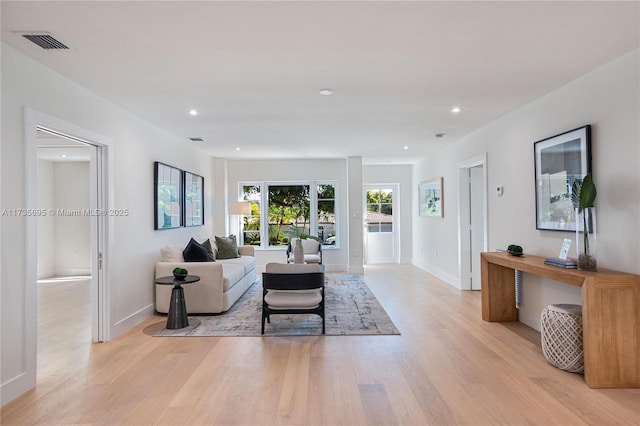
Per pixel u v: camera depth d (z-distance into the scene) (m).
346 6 2.10
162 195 5.04
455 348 3.48
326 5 2.09
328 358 3.26
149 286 4.68
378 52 2.72
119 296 3.97
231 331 4.04
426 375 2.90
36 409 2.43
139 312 4.40
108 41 2.51
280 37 2.47
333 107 4.10
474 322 4.33
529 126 4.04
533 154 3.96
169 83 3.32
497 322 4.33
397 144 6.40
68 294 6.02
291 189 8.43
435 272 7.46
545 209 3.75
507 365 3.09
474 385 2.73
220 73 3.09
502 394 2.59
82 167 7.92
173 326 4.13
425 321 4.37
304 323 4.32
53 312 4.91
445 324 4.25
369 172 9.23
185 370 3.03
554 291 3.71
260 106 4.03
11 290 2.58
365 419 2.28
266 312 3.94
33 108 2.80
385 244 9.34
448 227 6.69
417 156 7.84
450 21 2.29
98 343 3.70
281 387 2.71
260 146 6.49
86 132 3.44
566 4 2.11
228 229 8.01
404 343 3.63
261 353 3.39
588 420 2.26
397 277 7.35
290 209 8.42
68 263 7.93
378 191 9.30
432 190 7.53
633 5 2.12
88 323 4.40
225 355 3.35
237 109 4.14
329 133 5.45
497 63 2.95
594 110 3.11
